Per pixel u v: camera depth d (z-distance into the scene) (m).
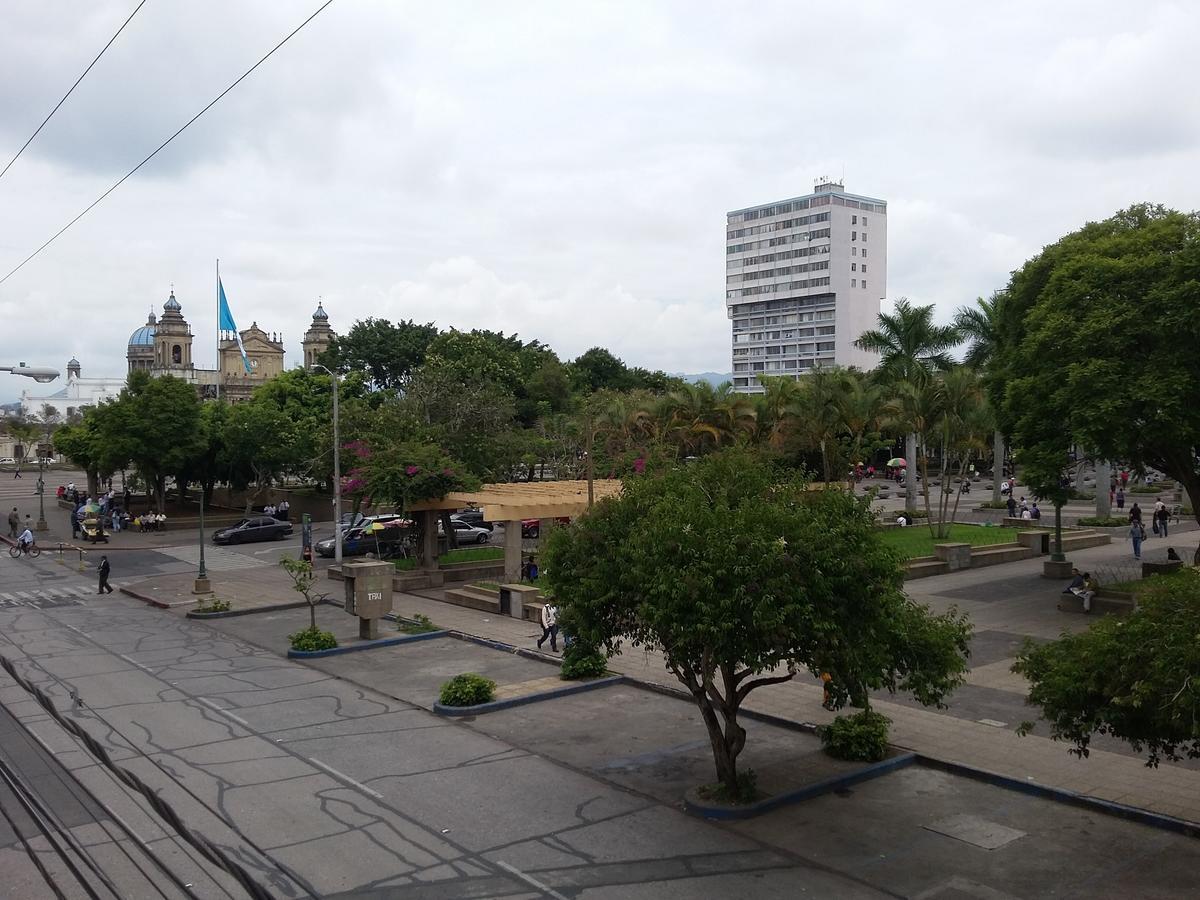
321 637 23.92
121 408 55.59
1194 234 24.05
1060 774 13.94
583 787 14.02
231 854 11.48
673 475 13.95
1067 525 44.31
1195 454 27.08
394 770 14.78
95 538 50.41
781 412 44.81
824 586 11.62
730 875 10.94
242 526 49.66
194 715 18.03
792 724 16.77
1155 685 9.16
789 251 155.75
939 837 11.99
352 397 67.50
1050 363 24.56
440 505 33.69
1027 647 11.70
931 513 50.72
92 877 10.80
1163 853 11.40
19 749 15.85
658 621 11.88
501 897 10.38
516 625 26.73
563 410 72.88
